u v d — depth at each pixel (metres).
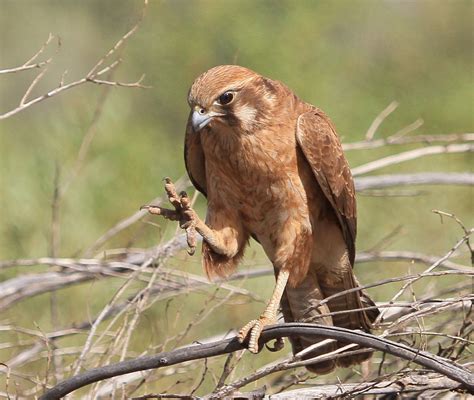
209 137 13.01
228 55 25.67
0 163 20.73
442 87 27.03
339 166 13.43
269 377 15.45
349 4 26.91
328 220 13.66
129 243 16.38
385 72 26.88
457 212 21.58
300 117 13.18
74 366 12.77
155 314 16.45
